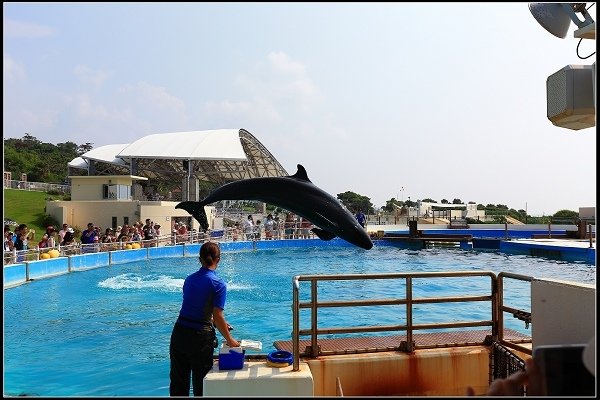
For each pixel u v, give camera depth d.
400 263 21.03
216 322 4.52
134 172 38.97
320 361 4.92
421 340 5.62
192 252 23.20
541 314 4.59
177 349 4.53
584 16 4.36
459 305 11.02
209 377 4.24
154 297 12.40
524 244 24.00
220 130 44.59
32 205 37.41
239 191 5.67
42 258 15.90
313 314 5.05
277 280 16.02
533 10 4.62
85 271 16.81
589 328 3.98
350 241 5.69
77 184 30.19
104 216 28.44
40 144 71.62
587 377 2.58
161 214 28.48
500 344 5.08
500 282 5.43
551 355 2.61
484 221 45.03
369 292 13.32
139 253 20.23
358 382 4.96
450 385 5.11
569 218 37.31
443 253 25.22
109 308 11.01
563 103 4.27
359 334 8.43
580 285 4.16
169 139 41.38
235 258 23.14
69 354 7.34
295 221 30.53
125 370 6.59
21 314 10.30
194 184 35.78
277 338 8.45
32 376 6.32
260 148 46.56
